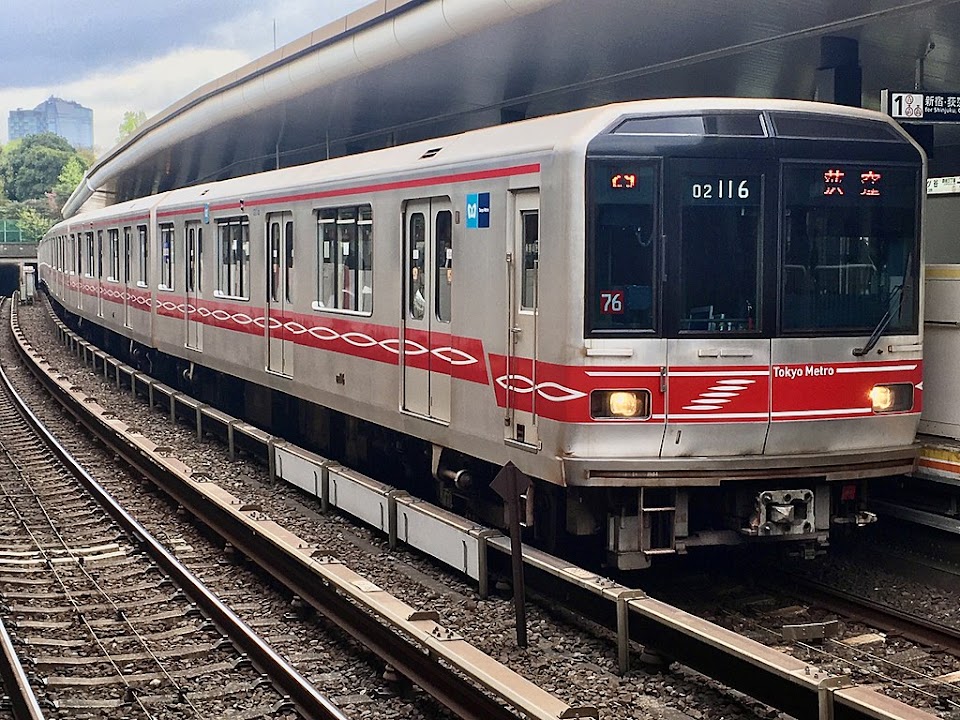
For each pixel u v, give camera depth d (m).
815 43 11.08
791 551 8.34
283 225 12.88
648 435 7.53
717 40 11.16
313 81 14.73
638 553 7.81
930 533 9.68
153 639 7.47
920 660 6.93
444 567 9.12
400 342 10.02
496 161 8.28
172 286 17.80
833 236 7.84
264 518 9.38
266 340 13.49
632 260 7.48
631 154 7.44
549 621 7.66
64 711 6.24
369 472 12.53
